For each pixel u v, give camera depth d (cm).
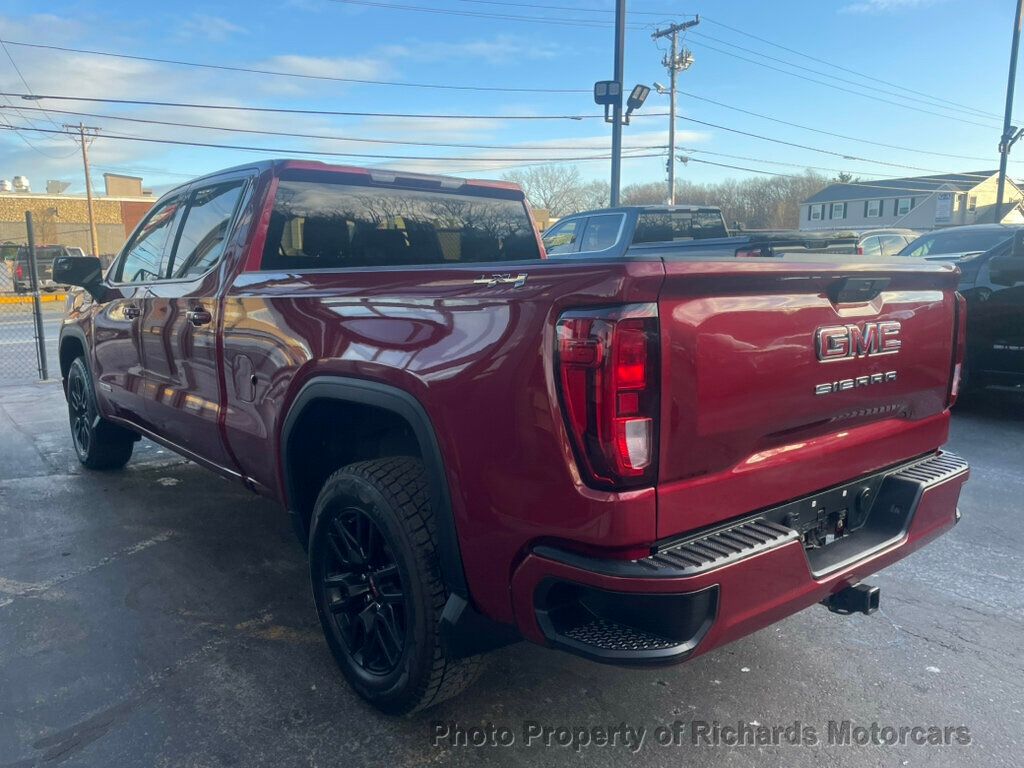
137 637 341
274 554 434
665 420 211
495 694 301
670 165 3803
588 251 1067
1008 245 757
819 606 377
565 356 209
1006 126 2930
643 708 293
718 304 220
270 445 330
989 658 329
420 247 425
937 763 261
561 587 223
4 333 1574
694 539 224
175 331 402
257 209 361
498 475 226
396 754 265
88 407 559
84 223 5516
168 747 267
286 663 321
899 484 288
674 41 3681
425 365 245
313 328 295
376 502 265
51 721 281
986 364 770
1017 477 573
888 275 268
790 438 252
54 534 462
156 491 545
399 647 271
